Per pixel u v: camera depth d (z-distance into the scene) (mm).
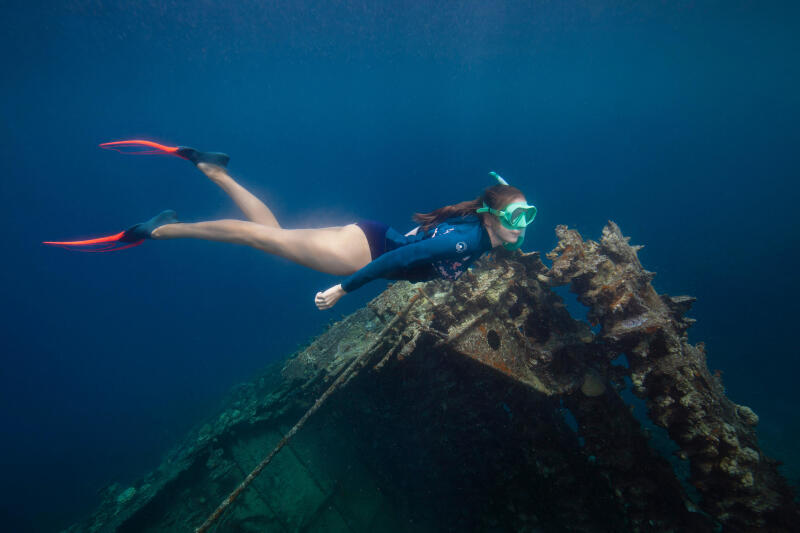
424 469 7605
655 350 5387
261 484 7473
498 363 5516
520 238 2338
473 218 2424
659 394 5336
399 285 6875
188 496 7355
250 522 7070
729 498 4938
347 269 2514
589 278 5777
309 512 7281
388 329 6035
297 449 7941
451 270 2367
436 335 5578
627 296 5391
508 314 6211
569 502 6246
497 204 2248
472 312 6008
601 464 5793
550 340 5969
